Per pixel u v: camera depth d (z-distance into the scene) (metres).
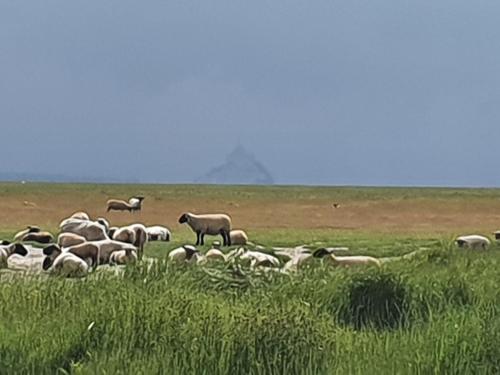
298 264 18.17
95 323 9.45
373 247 29.67
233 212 68.12
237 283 13.35
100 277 12.96
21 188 98.88
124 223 52.47
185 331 9.25
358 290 12.19
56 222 51.38
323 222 58.62
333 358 9.06
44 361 8.85
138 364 8.59
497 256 17.27
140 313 9.65
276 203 82.44
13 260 23.53
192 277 13.18
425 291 12.21
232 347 8.98
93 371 8.40
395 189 138.88
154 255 25.95
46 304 10.95
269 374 8.80
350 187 152.25
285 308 10.19
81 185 124.94
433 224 59.00
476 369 8.54
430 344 9.20
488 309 10.63
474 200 90.12
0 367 8.70
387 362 8.80
